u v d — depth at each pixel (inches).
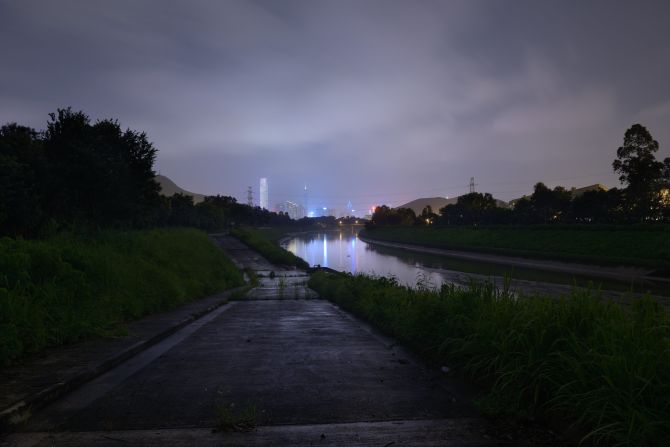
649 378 130.2
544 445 130.8
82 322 275.6
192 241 1058.7
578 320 177.0
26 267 311.6
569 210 3353.8
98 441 130.0
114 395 173.8
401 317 315.9
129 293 398.0
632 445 115.9
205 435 134.6
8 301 240.2
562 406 143.6
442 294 300.0
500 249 2379.4
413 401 168.9
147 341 271.9
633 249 1748.3
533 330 175.5
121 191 907.4
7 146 762.8
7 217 546.6
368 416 152.6
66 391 175.6
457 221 4618.6
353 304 492.1
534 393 156.7
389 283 584.1
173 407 159.6
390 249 3531.0
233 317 444.5
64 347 245.6
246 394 175.6
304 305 576.1
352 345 284.0
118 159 941.2
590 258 1724.9
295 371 214.1
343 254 2925.7
